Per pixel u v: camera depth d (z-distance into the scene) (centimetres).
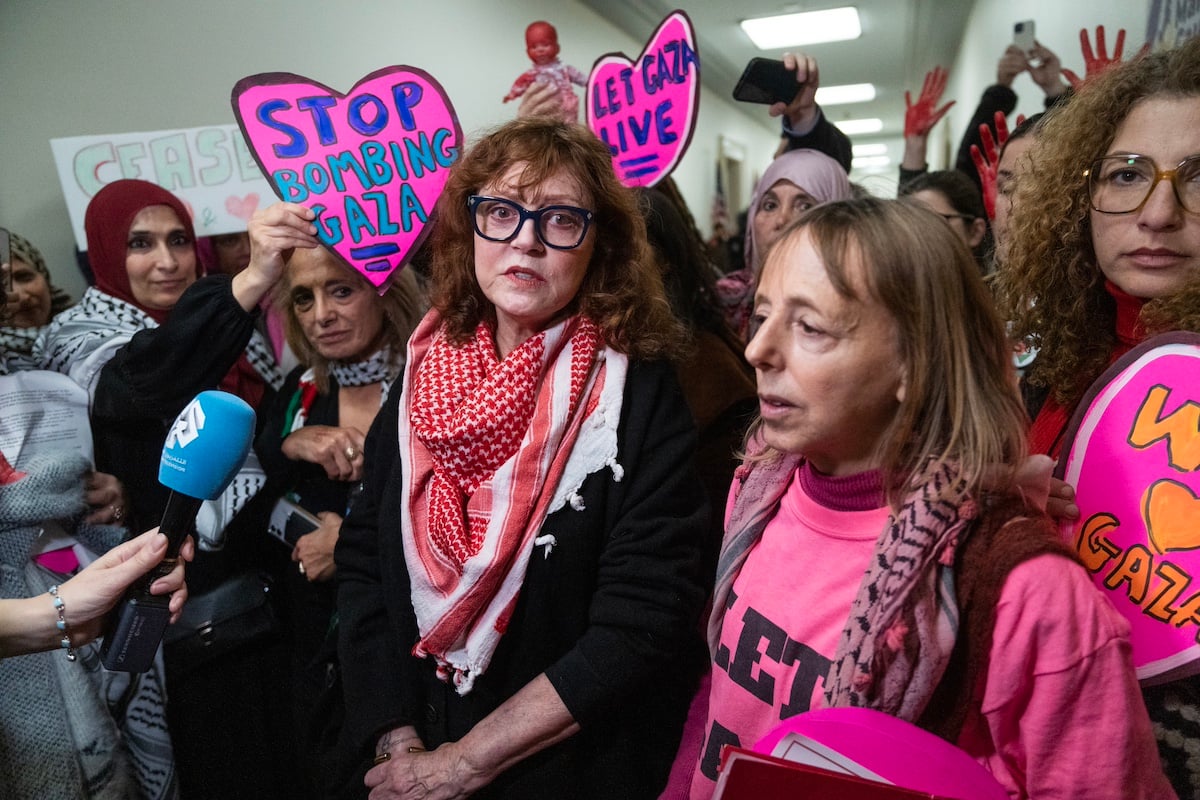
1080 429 90
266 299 195
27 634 96
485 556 107
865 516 80
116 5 242
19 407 127
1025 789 73
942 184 219
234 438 97
